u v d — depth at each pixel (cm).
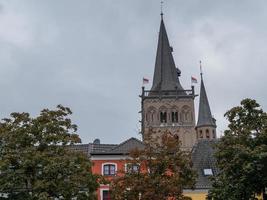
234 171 3984
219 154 4116
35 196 3962
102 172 6347
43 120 4278
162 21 15088
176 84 13850
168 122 13338
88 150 6812
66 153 4216
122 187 4719
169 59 14450
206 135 13788
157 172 4819
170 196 4659
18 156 4072
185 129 13262
